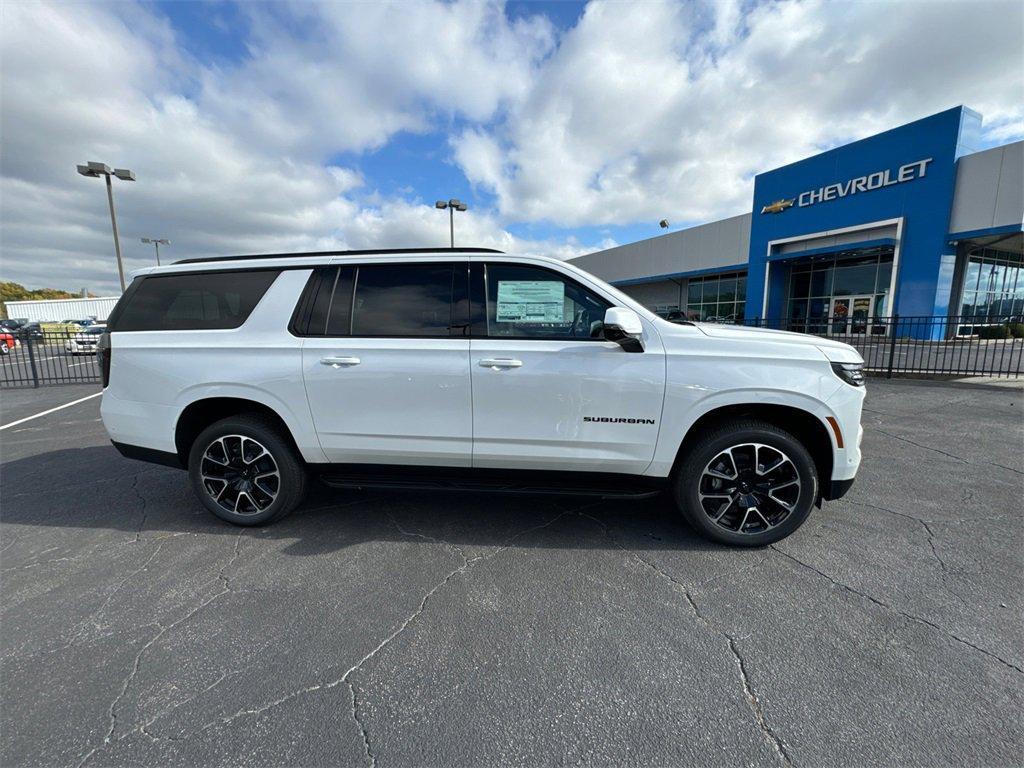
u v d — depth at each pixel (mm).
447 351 3059
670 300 33750
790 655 2102
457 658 2107
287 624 2340
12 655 2129
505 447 3105
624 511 3645
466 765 1619
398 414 3139
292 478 3344
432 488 3219
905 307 17766
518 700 1879
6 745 1684
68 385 11656
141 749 1671
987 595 2523
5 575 2795
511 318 3104
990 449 5090
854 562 2863
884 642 2174
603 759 1633
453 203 21500
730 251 27266
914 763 1597
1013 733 1702
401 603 2508
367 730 1750
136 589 2643
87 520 3553
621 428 2994
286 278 3307
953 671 1993
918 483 4121
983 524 3352
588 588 2627
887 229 18391
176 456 3410
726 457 3029
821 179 20453
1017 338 14070
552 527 3379
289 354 3189
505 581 2701
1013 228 14953
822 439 3000
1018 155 14727
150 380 3355
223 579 2740
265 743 1696
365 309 3209
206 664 2076
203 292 3393
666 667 2043
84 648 2176
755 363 2896
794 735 1712
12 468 4812
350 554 3016
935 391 8438
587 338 3043
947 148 16297
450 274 3182
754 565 2846
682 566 2844
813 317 22438
